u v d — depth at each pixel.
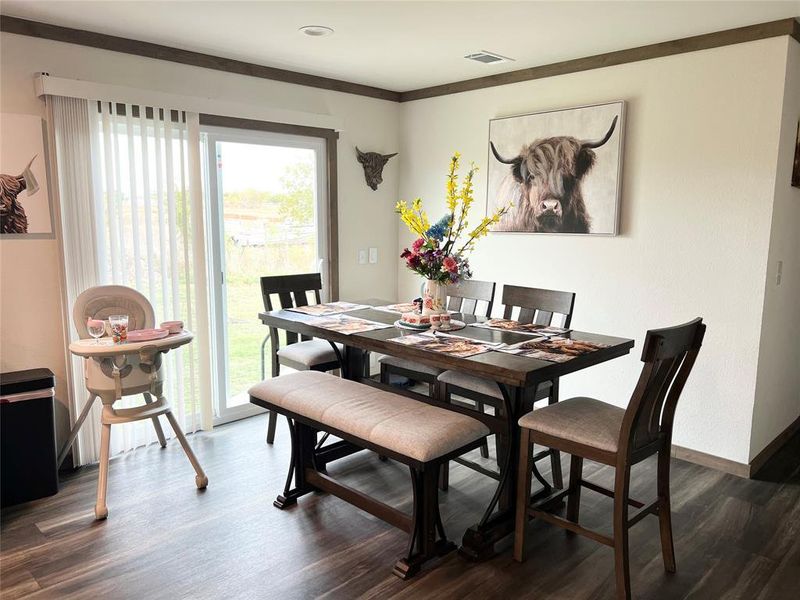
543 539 2.63
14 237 3.09
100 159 3.32
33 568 2.40
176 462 3.42
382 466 3.41
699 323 2.19
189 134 3.61
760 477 3.26
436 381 3.21
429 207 4.85
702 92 3.28
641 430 2.19
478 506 2.94
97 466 3.36
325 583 2.31
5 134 3.02
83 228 3.25
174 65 3.59
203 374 3.81
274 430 3.69
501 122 4.18
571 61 3.81
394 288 5.18
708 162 3.30
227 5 2.82
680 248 3.46
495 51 3.62
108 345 2.82
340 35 3.30
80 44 3.21
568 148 3.83
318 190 4.49
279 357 3.81
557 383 3.10
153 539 2.61
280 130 4.14
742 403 3.27
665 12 2.88
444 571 2.40
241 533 2.67
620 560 2.14
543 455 2.91
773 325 3.35
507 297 3.40
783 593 2.25
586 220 3.80
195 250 3.70
